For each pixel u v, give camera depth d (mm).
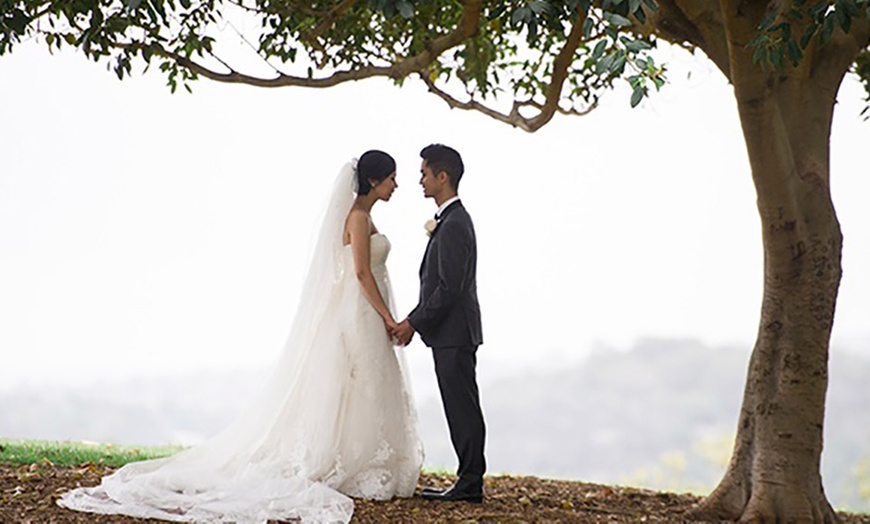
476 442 7895
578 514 7828
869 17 6164
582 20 8656
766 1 7500
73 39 8500
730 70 8102
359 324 7809
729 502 8148
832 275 8031
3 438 12508
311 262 7973
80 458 9727
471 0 8219
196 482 7430
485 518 7277
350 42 9945
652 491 9969
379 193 8133
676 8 8344
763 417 8039
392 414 7816
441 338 7844
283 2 8930
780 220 7902
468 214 7863
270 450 7754
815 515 7859
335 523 6883
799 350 7949
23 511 6895
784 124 8039
